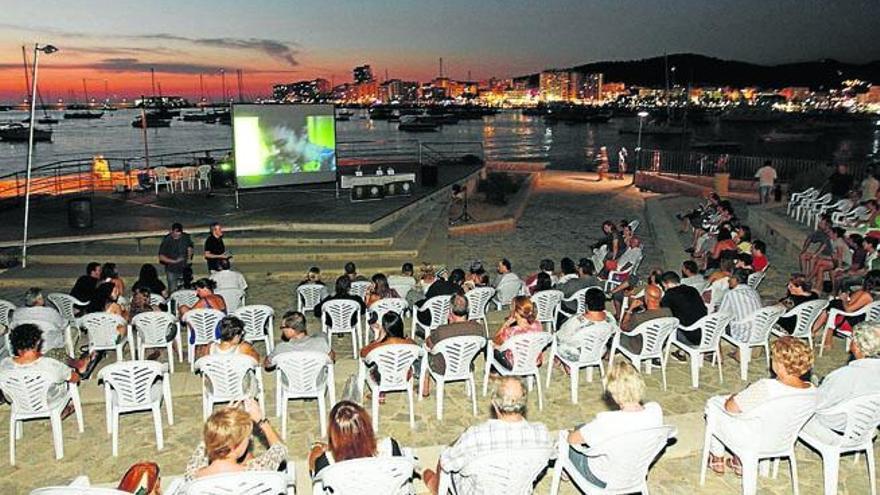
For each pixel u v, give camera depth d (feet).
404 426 20.12
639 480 13.82
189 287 31.09
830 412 14.61
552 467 17.16
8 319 27.45
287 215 50.65
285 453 13.25
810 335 24.03
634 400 13.33
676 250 45.37
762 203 61.62
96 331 23.81
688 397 21.75
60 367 18.08
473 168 88.74
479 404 21.58
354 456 11.99
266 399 22.17
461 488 13.10
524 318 20.74
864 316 24.03
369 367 19.86
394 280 30.30
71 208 46.26
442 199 66.08
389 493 12.16
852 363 15.12
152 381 18.39
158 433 18.72
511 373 20.75
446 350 20.04
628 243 36.60
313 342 19.54
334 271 42.16
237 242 45.44
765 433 14.55
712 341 22.33
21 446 19.07
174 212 52.65
